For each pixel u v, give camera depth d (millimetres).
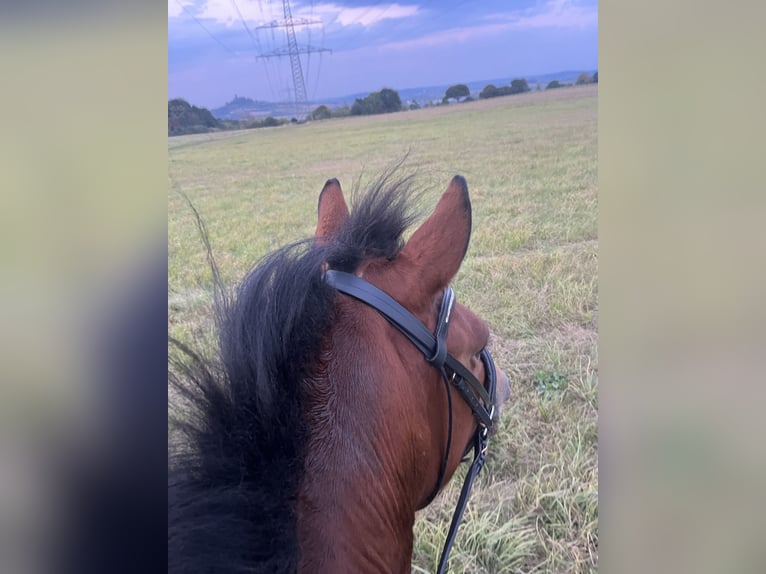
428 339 1420
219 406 1145
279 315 1206
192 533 1062
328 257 1369
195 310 4586
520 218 6539
